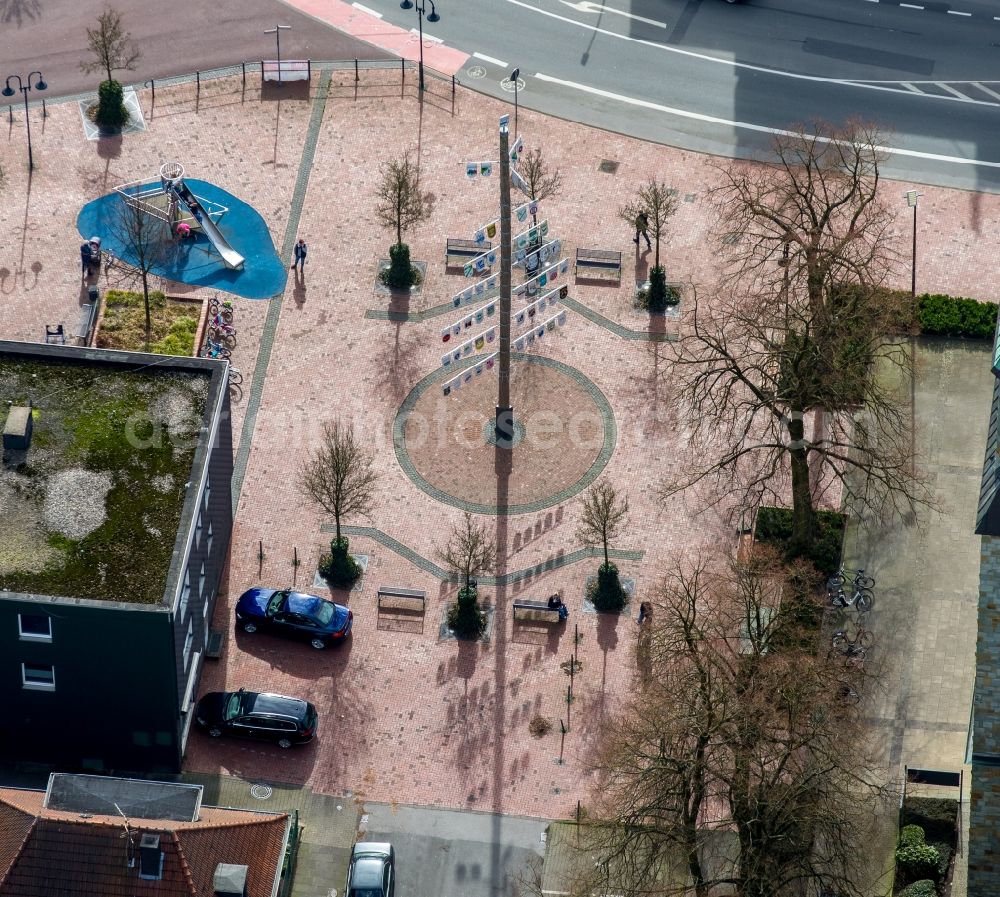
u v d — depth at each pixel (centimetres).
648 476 11156
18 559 9300
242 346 11712
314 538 10831
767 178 12481
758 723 8794
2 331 11700
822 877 8838
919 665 10319
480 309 10538
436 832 9712
